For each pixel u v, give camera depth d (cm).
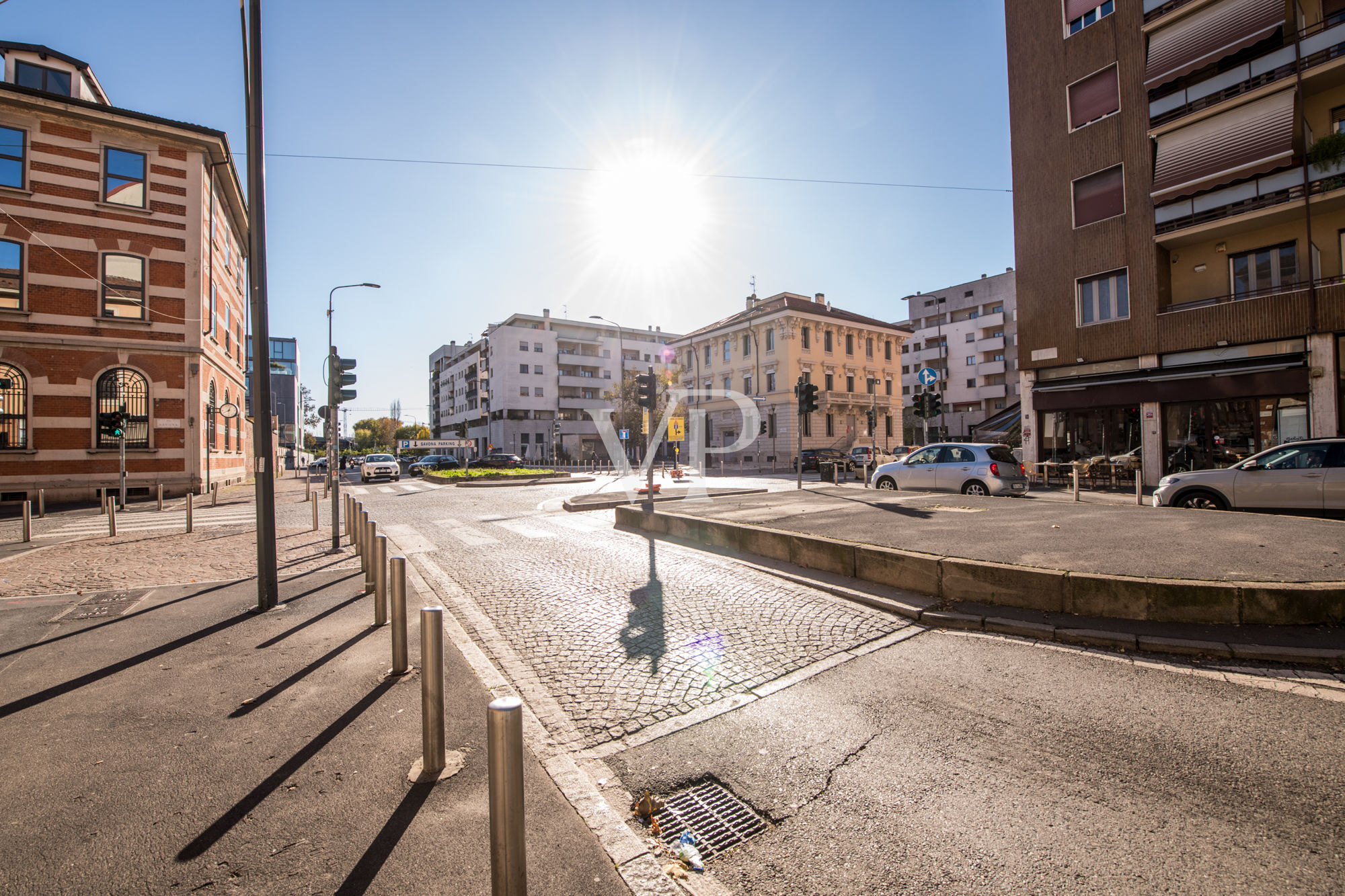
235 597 652
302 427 7412
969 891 218
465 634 524
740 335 4556
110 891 219
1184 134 1667
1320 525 706
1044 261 1980
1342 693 361
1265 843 235
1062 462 1906
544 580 722
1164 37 1709
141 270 1917
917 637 495
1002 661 434
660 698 394
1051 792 276
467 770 303
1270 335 1530
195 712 370
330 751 321
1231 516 805
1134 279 1773
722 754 322
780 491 1600
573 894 218
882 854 240
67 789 286
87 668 445
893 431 4762
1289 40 1501
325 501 1873
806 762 311
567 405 7119
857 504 1077
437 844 245
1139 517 815
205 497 1981
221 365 2300
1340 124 1507
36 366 1764
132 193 1914
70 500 1797
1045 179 1978
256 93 611
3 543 1048
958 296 5550
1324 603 438
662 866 238
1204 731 323
